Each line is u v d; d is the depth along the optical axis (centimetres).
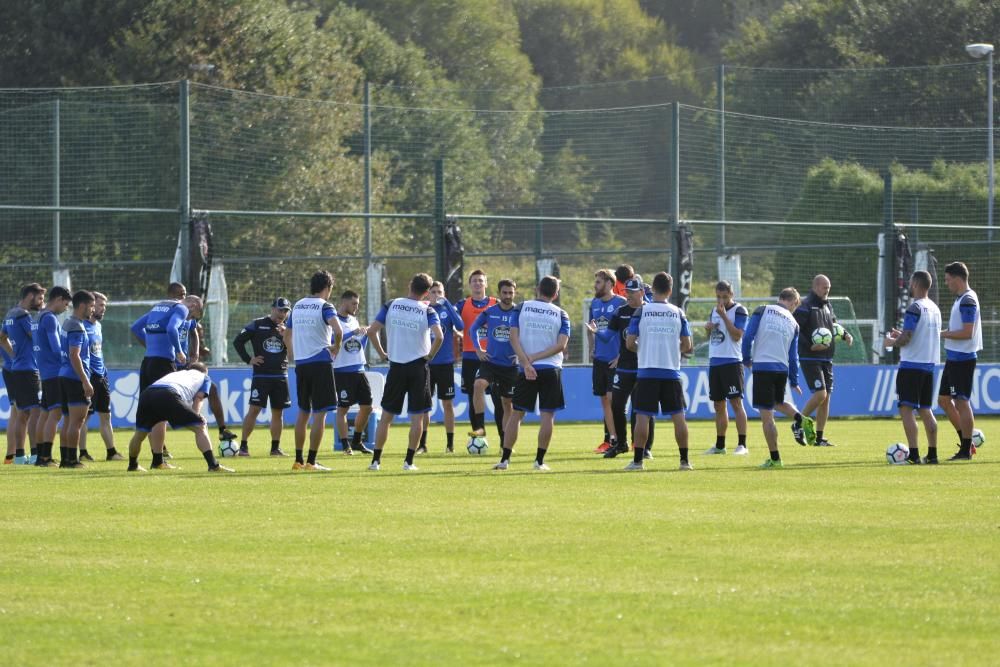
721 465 4806
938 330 4772
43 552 2780
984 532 3016
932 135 14288
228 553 2761
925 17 16075
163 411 4556
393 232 12775
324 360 4672
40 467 4831
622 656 1919
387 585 2420
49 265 8875
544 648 1967
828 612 2194
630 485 4050
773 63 17575
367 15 18625
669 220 8462
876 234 11919
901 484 4050
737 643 1992
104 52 13025
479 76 19175
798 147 14138
